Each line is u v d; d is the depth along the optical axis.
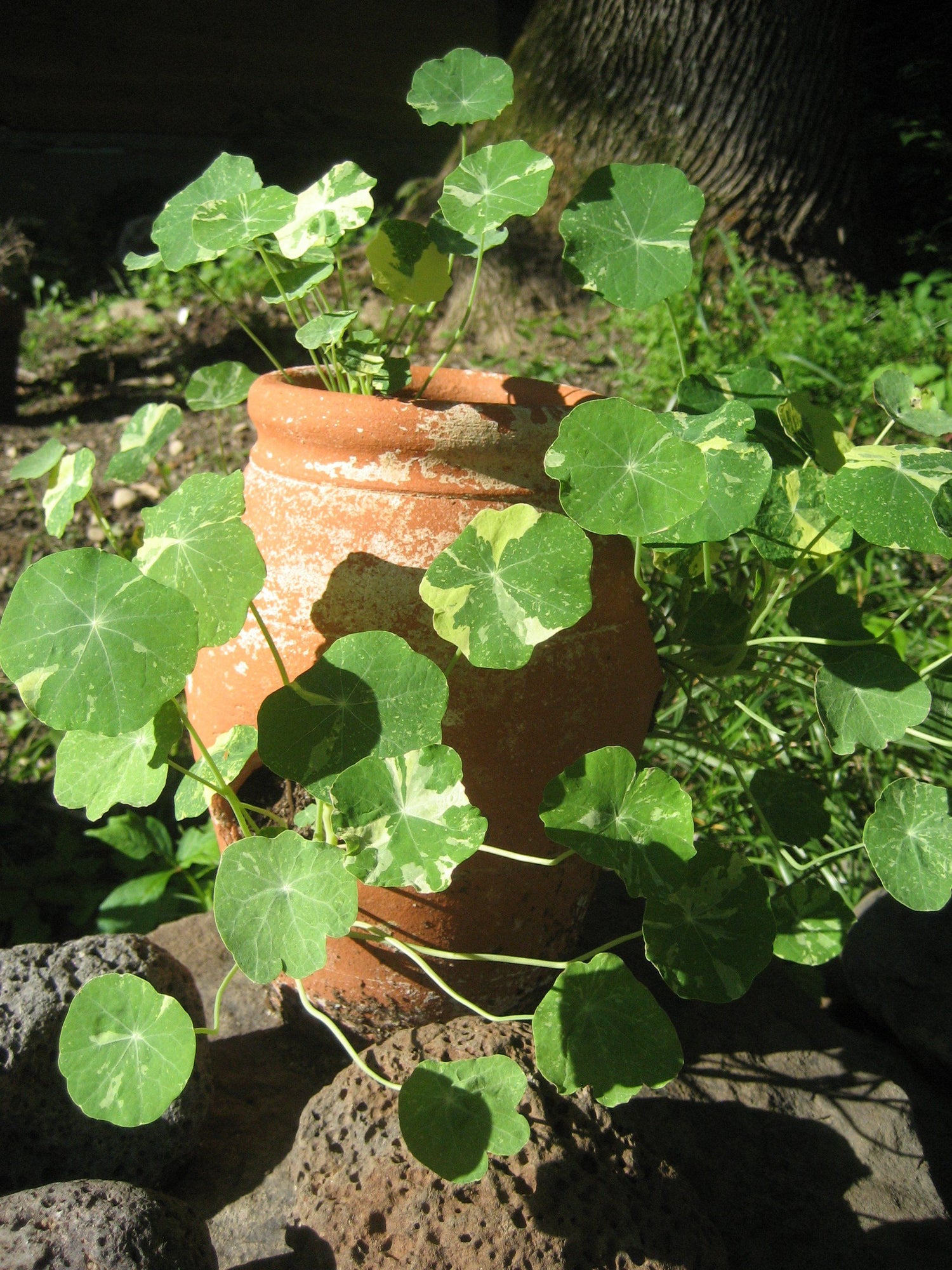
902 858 0.62
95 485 1.73
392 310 0.71
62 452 0.77
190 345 2.42
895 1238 0.63
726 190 2.16
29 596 0.54
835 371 1.70
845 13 2.13
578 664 0.62
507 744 0.61
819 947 0.68
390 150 4.34
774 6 2.06
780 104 2.12
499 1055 0.55
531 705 0.61
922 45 3.79
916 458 0.62
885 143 3.32
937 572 1.28
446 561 0.57
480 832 0.54
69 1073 0.56
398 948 0.64
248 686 0.64
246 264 2.66
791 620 0.76
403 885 0.54
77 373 2.29
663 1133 0.66
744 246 2.17
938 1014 0.75
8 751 1.21
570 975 0.56
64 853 1.03
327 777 0.56
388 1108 0.59
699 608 0.76
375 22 4.45
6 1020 0.61
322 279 0.64
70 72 4.13
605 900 0.87
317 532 0.62
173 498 0.60
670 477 0.58
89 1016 0.56
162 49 4.22
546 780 0.62
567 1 2.13
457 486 0.61
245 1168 0.64
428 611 0.60
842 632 0.76
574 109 2.15
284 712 0.57
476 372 0.72
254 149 4.12
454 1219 0.54
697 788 1.00
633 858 0.57
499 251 2.13
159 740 0.57
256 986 0.78
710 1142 0.67
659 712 0.81
